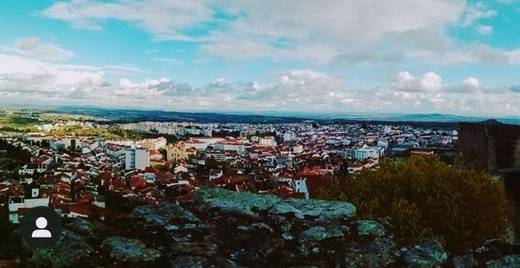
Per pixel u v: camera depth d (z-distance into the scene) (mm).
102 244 12094
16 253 11336
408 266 12672
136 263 11664
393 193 20344
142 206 14672
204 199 15820
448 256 13258
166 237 13047
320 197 22469
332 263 12688
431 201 19188
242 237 13438
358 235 13914
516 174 28875
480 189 20125
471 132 32656
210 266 11750
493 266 12969
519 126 30625
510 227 25688
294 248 13234
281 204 15406
